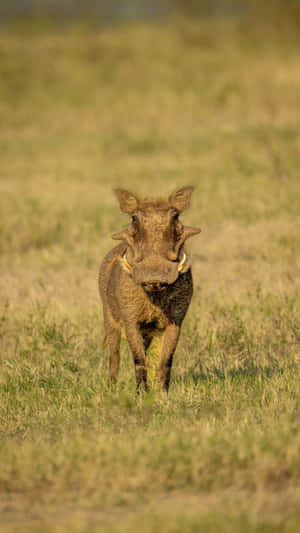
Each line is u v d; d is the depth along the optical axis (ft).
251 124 283.18
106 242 156.25
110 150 263.90
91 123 314.55
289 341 102.78
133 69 381.40
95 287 126.21
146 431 68.64
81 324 109.81
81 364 98.84
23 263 146.61
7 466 60.03
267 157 227.81
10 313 115.75
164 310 79.30
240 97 323.57
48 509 54.49
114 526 49.44
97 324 109.50
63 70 385.91
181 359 100.07
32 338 106.11
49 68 387.96
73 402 80.69
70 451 61.62
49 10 532.73
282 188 189.78
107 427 71.00
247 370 94.22
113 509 53.88
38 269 142.20
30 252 153.17
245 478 56.80
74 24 486.79
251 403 76.43
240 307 111.65
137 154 255.09
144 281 69.36
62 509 54.34
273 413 71.72
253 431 64.23
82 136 292.40
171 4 528.63
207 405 76.89
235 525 48.39
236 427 67.15
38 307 115.24
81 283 129.18
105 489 56.90
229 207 176.35
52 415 78.13
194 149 252.42
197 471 57.62
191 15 522.06
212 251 144.97
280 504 52.80
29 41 444.96
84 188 209.05
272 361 98.02
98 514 53.11
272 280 124.98
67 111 332.19
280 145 238.68
